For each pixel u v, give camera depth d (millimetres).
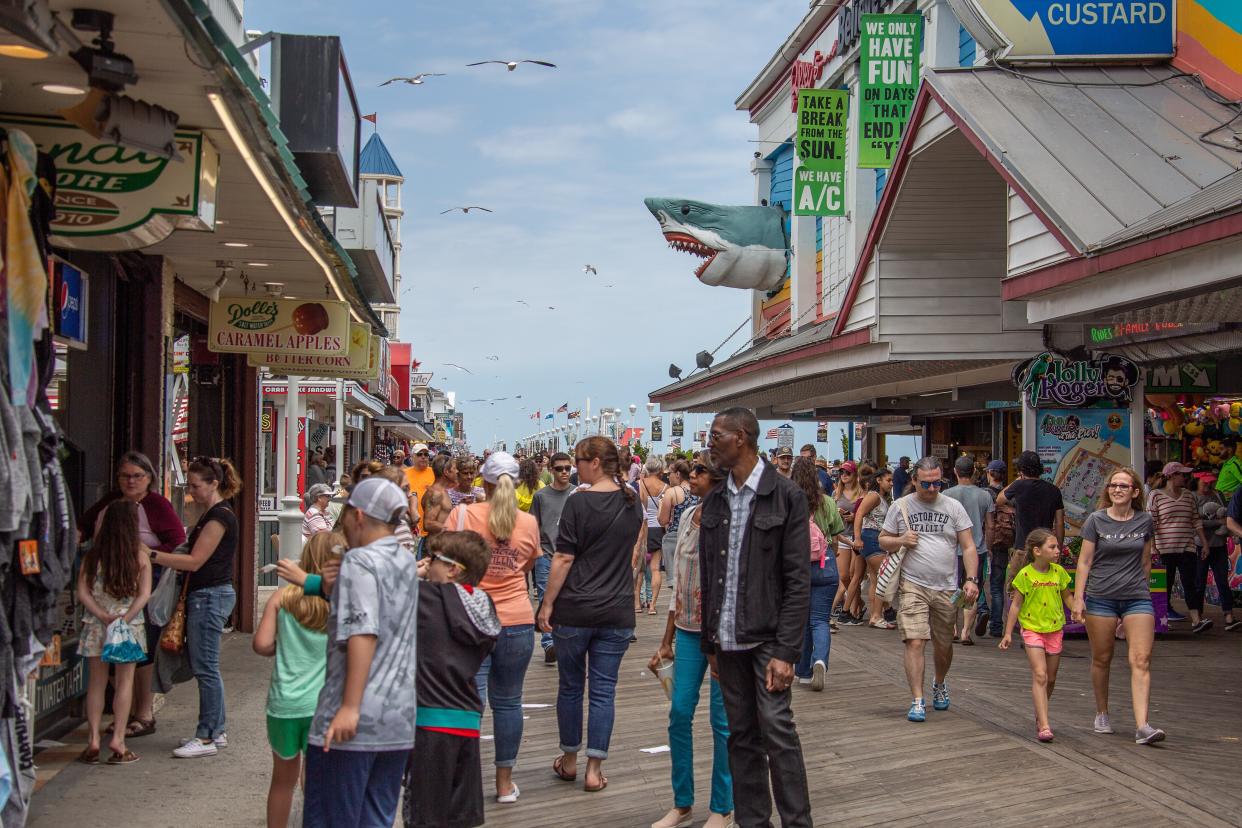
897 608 9328
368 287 17109
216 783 7188
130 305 9422
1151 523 8453
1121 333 13242
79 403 8922
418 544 10461
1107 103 13211
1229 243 8758
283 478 24312
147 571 7625
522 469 15047
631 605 7332
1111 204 10812
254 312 11938
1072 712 9406
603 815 6746
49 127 5930
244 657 11656
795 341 23344
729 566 5875
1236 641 13367
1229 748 8117
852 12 25500
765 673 5766
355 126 10422
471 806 5336
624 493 7293
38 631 5160
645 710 9695
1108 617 8477
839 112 24469
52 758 7672
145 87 5445
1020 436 20609
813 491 10406
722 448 5906
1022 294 11672
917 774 7469
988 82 13664
